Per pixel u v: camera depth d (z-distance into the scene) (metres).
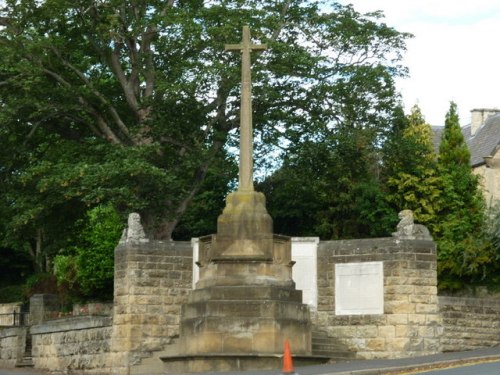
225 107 39.19
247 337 27.08
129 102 39.62
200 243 29.39
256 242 28.23
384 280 31.41
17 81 37.19
